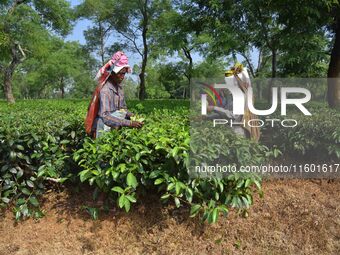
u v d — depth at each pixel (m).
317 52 9.93
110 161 3.77
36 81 54.56
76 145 4.75
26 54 26.94
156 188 4.21
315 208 4.37
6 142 4.20
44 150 4.33
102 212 4.20
